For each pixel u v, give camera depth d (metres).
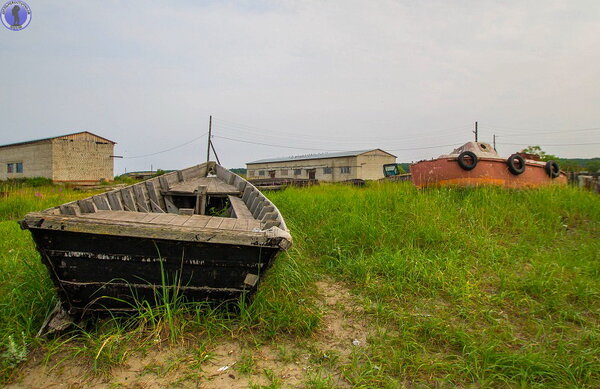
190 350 3.35
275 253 3.50
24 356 3.14
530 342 3.57
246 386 2.92
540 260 5.62
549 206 8.32
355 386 2.89
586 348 3.38
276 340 3.62
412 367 3.18
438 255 5.84
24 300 3.85
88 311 3.56
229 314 3.81
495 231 7.32
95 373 3.00
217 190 8.55
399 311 4.23
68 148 32.56
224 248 3.49
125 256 3.40
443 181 10.36
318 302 4.59
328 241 6.80
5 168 35.84
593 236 6.96
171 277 3.54
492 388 2.93
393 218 7.41
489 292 4.72
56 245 3.29
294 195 12.66
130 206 6.18
